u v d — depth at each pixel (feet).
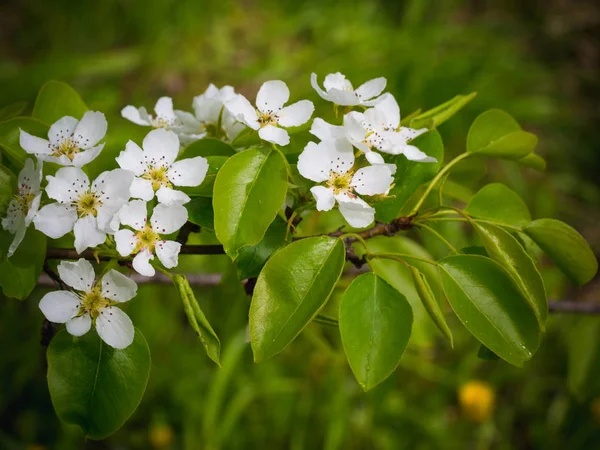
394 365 0.83
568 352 1.89
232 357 1.69
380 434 1.74
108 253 0.91
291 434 1.74
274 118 0.93
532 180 2.36
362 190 0.91
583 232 2.27
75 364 0.88
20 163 0.97
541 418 1.84
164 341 1.85
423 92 2.37
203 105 1.04
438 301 1.12
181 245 0.90
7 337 1.87
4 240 0.92
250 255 0.93
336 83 1.00
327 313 1.26
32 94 2.35
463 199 1.17
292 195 0.95
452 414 1.81
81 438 1.77
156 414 1.78
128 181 0.88
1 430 1.80
